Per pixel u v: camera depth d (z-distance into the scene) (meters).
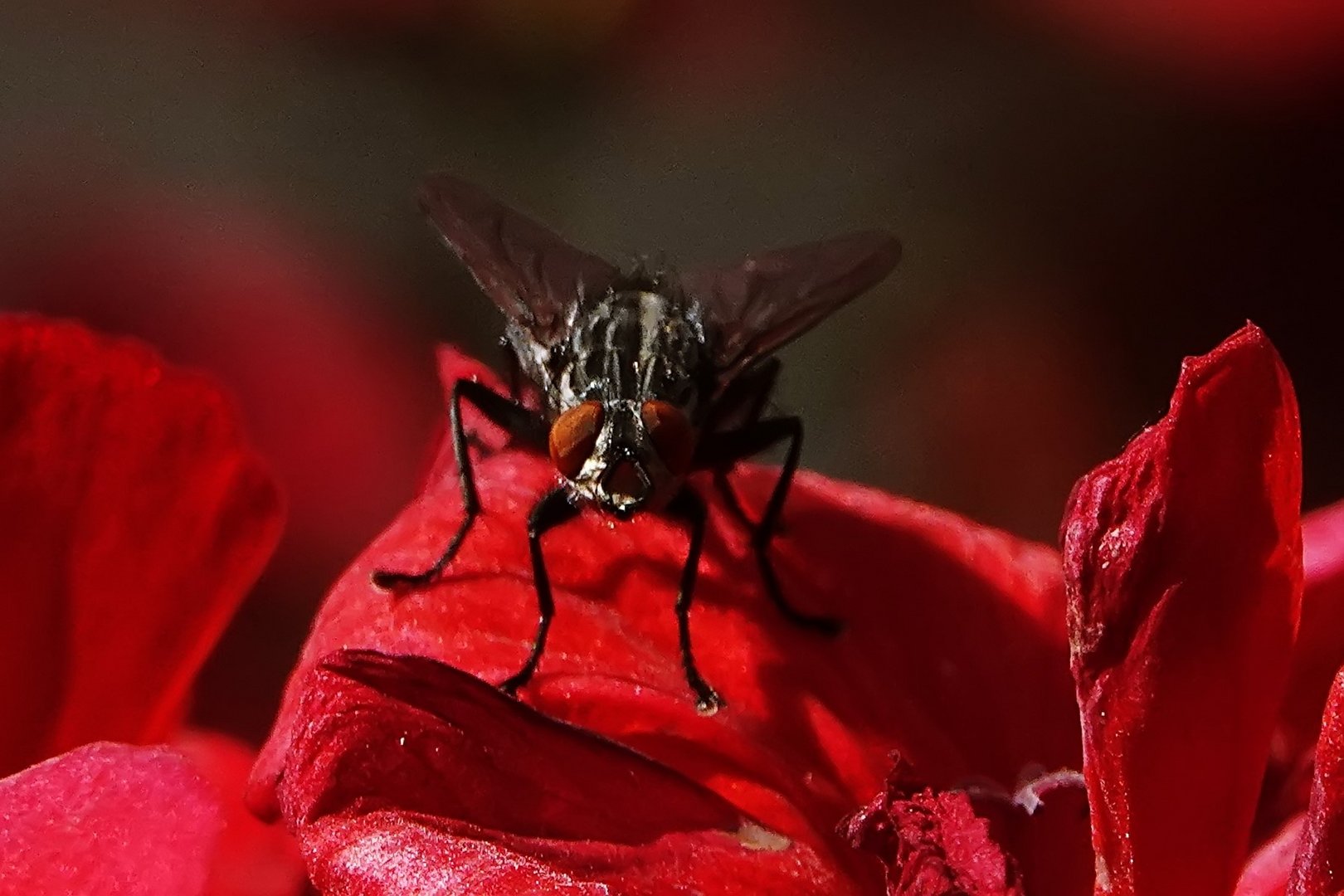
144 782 0.10
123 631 0.11
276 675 0.13
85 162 0.15
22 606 0.11
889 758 0.11
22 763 0.11
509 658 0.11
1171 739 0.10
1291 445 0.10
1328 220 0.15
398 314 0.15
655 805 0.11
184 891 0.10
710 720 0.11
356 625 0.11
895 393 0.15
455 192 0.13
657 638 0.11
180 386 0.11
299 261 0.15
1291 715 0.11
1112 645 0.10
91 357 0.11
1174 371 0.15
